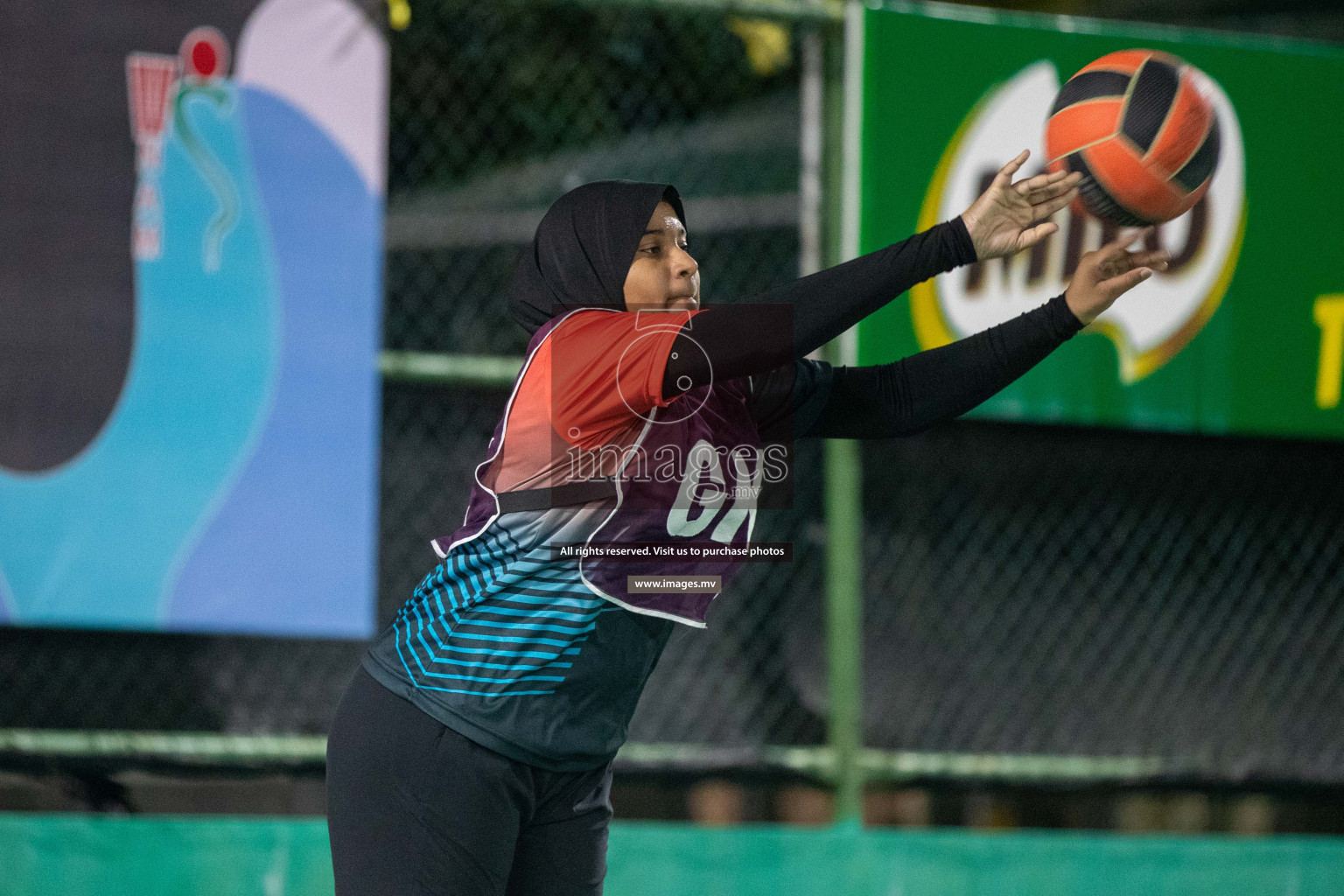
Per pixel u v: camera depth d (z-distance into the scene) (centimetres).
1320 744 1605
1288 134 1498
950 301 1397
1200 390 1470
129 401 1231
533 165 1636
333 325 1280
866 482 1587
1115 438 1612
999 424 1538
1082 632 1608
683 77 1702
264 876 1277
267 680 1446
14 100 1212
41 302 1216
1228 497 1634
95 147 1232
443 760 695
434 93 1602
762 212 1642
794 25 1545
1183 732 1608
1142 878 1433
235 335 1256
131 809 1260
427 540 1470
